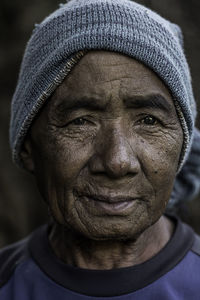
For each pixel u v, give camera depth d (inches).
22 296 49.1
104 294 46.0
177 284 46.6
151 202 44.7
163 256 47.9
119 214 43.3
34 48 47.3
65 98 43.6
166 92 44.1
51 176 46.3
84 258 49.4
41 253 51.1
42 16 138.6
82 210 44.4
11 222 133.5
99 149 43.3
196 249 49.8
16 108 49.7
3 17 140.8
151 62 42.5
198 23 110.9
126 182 43.1
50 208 47.4
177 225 51.5
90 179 43.6
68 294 47.1
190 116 46.3
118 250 48.4
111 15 43.1
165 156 44.8
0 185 134.9
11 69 139.9
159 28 44.7
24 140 50.4
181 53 46.8
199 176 61.2
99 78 42.2
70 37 43.1
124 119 43.4
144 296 45.8
